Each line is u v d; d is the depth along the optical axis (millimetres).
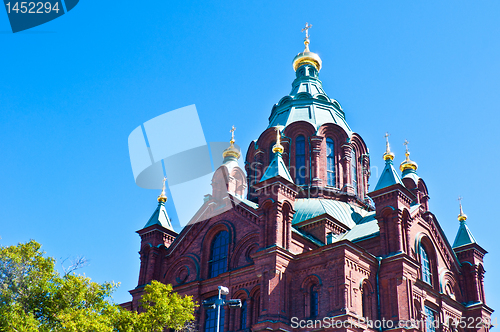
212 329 44312
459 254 52812
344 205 55969
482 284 51812
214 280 45844
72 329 30578
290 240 42250
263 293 39000
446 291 47969
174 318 36719
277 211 41656
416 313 41625
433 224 49500
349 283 37812
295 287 40156
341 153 61031
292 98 66938
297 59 73000
